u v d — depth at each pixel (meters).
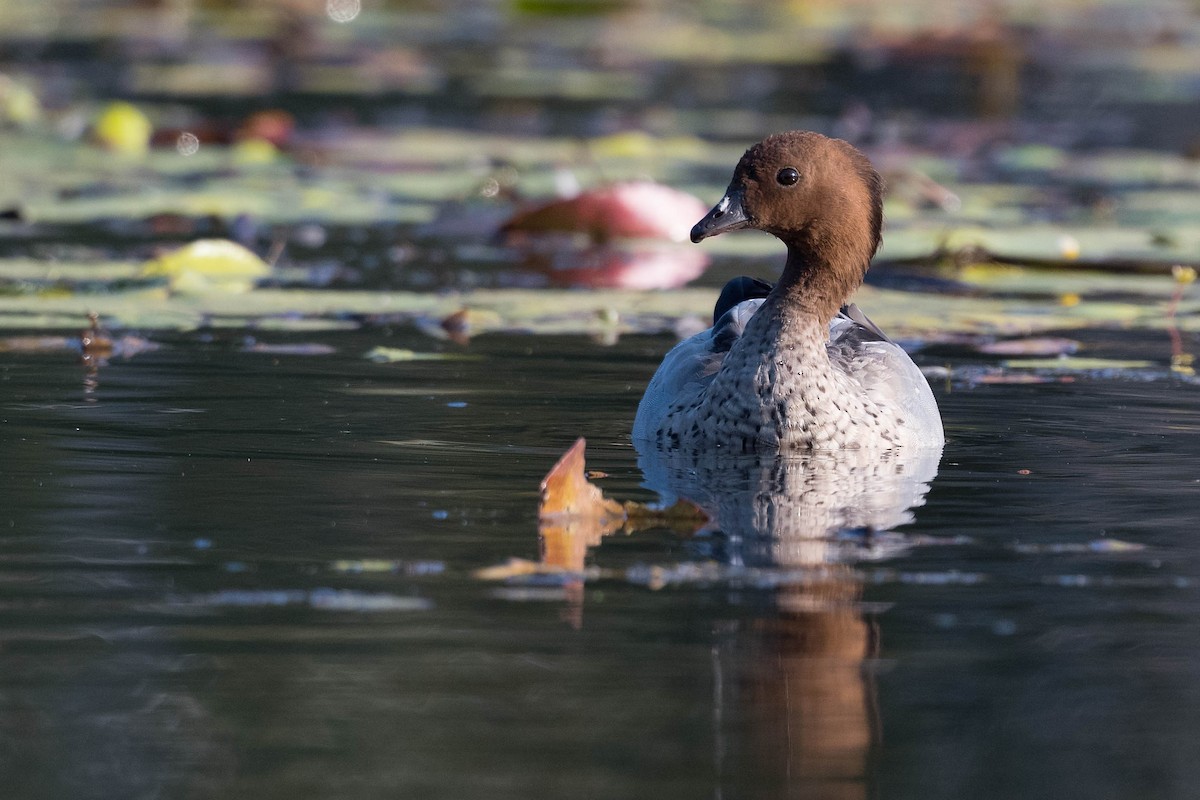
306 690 7.29
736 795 6.42
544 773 6.56
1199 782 6.58
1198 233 21.58
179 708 7.07
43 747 6.76
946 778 6.58
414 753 6.71
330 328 16.55
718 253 20.95
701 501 10.43
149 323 15.93
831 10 48.03
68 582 8.59
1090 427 12.81
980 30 42.94
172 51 39.44
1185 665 7.71
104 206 22.34
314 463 11.18
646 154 27.56
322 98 33.81
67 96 32.19
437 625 8.05
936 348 16.06
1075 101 35.09
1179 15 49.28
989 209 23.67
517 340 16.16
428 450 11.63
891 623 8.15
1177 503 10.46
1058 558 9.25
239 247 18.97
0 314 16.25
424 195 24.78
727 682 7.43
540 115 32.34
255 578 8.69
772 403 12.01
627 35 44.19
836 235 12.36
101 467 10.96
